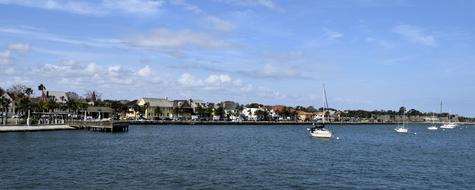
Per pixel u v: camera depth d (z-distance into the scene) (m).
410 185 48.72
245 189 45.00
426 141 131.50
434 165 65.69
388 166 63.75
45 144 89.19
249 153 80.25
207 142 107.69
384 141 128.38
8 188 43.44
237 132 167.88
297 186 47.00
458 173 57.69
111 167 57.84
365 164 65.62
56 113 193.38
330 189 45.75
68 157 67.69
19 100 159.62
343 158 73.62
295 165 63.12
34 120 155.88
